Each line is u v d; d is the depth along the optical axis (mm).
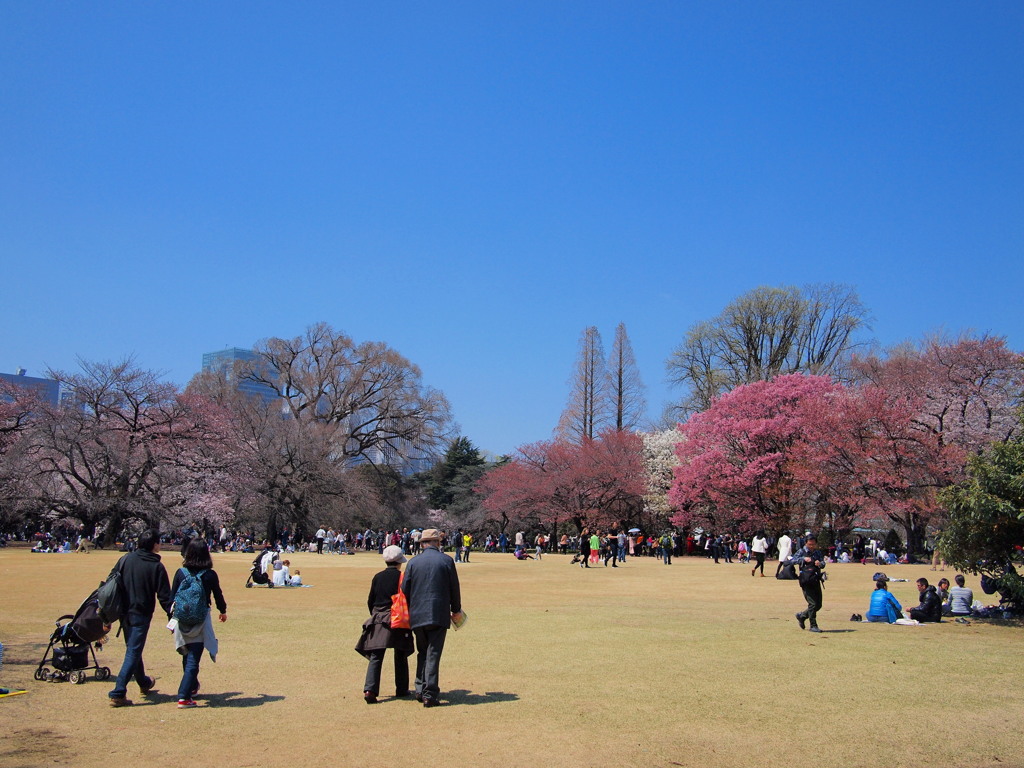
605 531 63531
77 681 9883
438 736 7465
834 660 11531
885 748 7203
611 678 10156
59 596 19781
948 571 32625
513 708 8547
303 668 10992
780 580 28188
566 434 72000
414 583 8930
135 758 6793
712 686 9688
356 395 70375
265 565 24641
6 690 9320
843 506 47938
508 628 14953
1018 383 43375
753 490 52500
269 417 61812
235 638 13719
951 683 9961
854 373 56312
